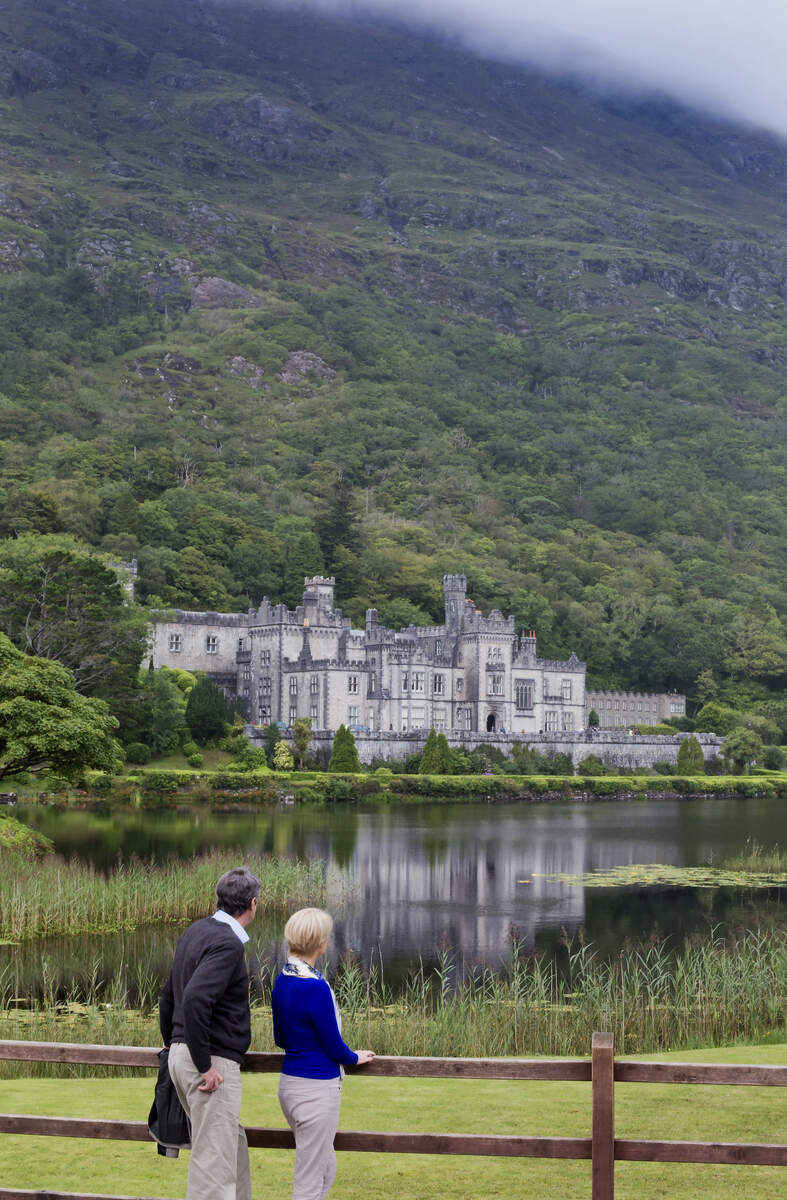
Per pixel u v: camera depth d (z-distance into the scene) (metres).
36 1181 23.11
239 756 167.25
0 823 84.00
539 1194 22.59
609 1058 18.05
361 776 167.12
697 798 186.62
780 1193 22.64
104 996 50.22
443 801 166.00
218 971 18.08
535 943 66.19
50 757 85.81
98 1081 32.72
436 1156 25.05
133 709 160.62
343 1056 18.48
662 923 72.56
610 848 111.56
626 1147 18.12
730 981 48.72
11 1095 30.44
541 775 186.50
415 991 53.94
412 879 90.25
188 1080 18.12
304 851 103.31
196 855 92.81
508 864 99.44
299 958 18.95
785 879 91.94
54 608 154.12
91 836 106.00
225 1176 18.16
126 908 67.00
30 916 63.16
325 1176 18.28
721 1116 28.20
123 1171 23.70
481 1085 31.34
